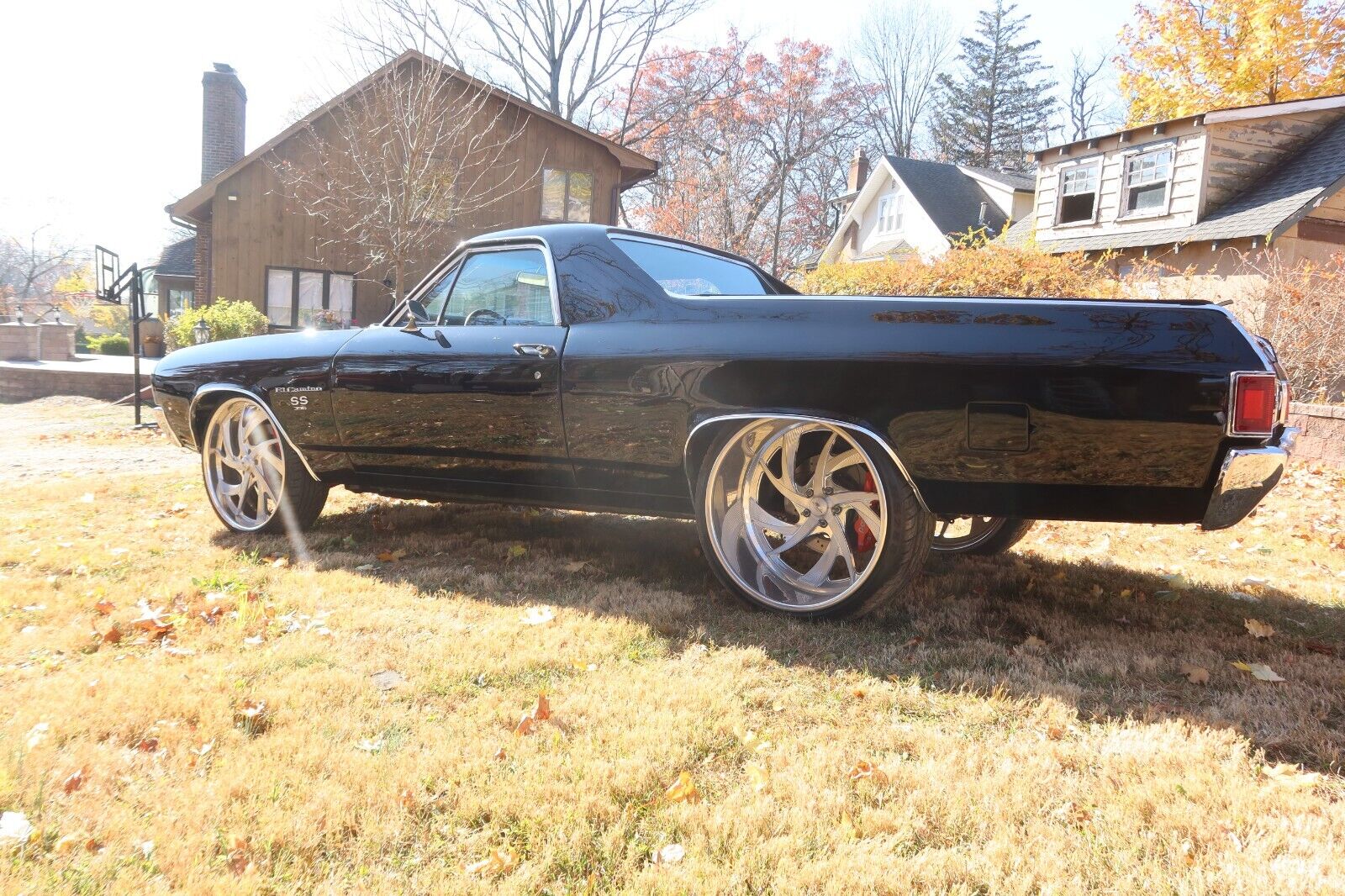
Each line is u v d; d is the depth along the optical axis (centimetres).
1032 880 162
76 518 499
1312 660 282
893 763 206
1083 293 1127
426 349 384
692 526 485
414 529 470
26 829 174
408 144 1539
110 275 1855
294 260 1825
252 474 460
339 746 212
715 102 3547
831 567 316
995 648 285
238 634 292
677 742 215
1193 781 196
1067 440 263
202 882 159
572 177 1947
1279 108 1554
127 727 221
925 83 5112
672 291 358
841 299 299
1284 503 592
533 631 295
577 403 338
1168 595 359
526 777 197
